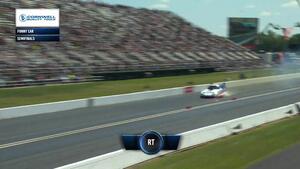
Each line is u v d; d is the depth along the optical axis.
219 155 61.28
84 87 176.88
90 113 127.94
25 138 85.94
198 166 54.59
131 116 121.25
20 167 60.94
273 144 69.88
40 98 144.75
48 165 62.19
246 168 51.38
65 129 97.81
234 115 123.19
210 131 77.12
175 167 54.47
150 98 172.50
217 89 177.50
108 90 173.38
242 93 194.75
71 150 73.38
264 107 143.88
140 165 57.91
